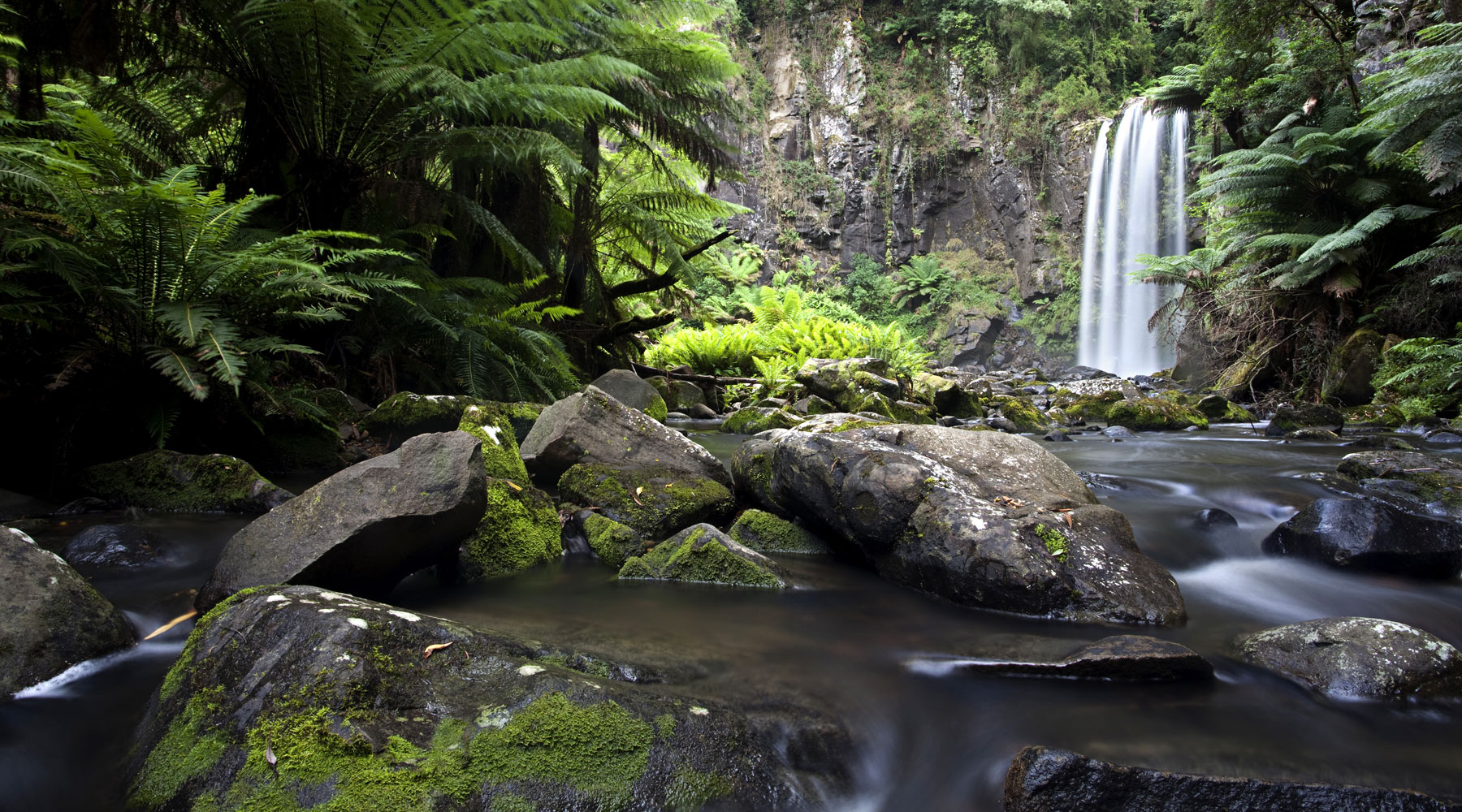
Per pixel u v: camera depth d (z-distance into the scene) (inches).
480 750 47.4
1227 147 516.4
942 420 309.4
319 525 78.3
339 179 188.4
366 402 194.2
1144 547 114.7
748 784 50.2
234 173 197.9
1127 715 61.1
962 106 1056.8
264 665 51.5
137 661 65.3
